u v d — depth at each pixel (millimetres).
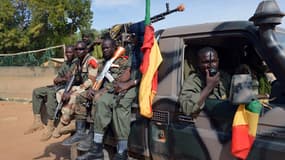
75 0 40031
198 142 3092
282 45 2818
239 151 2699
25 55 22516
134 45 4000
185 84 3199
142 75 3574
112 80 3867
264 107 2725
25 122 10430
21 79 21328
